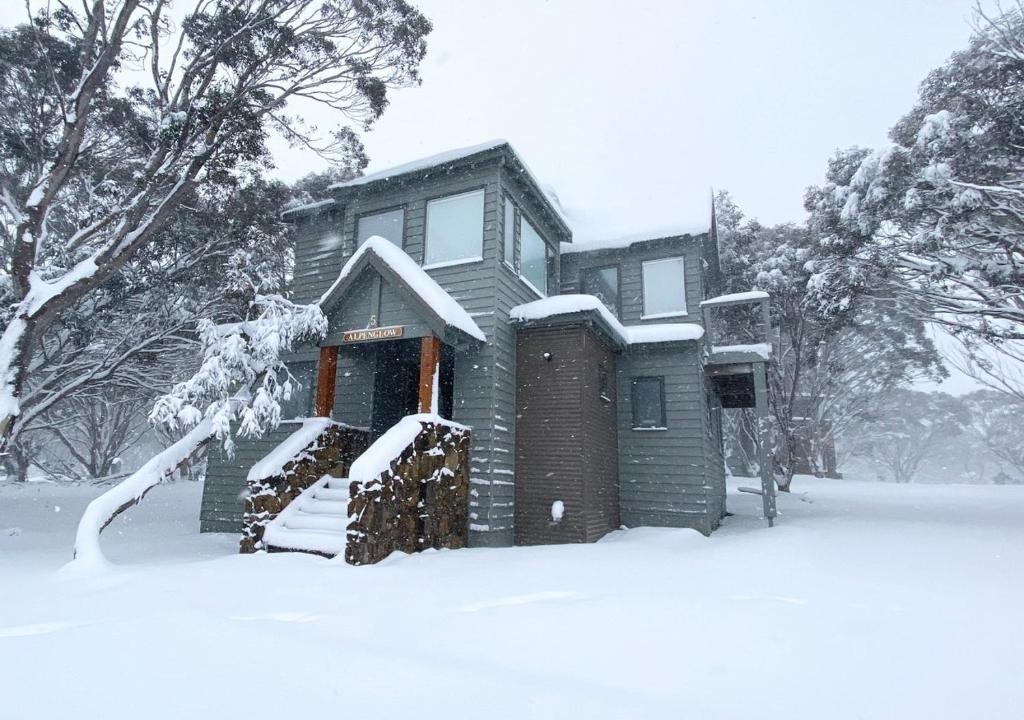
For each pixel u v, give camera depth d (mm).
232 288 10859
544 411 10438
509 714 2361
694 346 12109
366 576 5613
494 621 3900
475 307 10492
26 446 24859
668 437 11977
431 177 11727
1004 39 11766
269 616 4043
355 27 11320
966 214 11547
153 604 4289
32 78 11695
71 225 14375
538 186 12344
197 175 11734
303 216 13914
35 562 7176
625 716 2365
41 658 2986
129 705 2432
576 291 15039
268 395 8125
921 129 12055
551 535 9828
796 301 21562
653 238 14297
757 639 3523
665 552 7785
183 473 27062
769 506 11398
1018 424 43094
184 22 11109
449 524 8711
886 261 13891
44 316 9680
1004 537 8922
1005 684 2852
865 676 2932
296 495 8383
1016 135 11484
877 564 6430
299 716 2332
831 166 16750
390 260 9430
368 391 11484
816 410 27188
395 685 2668
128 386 15469
